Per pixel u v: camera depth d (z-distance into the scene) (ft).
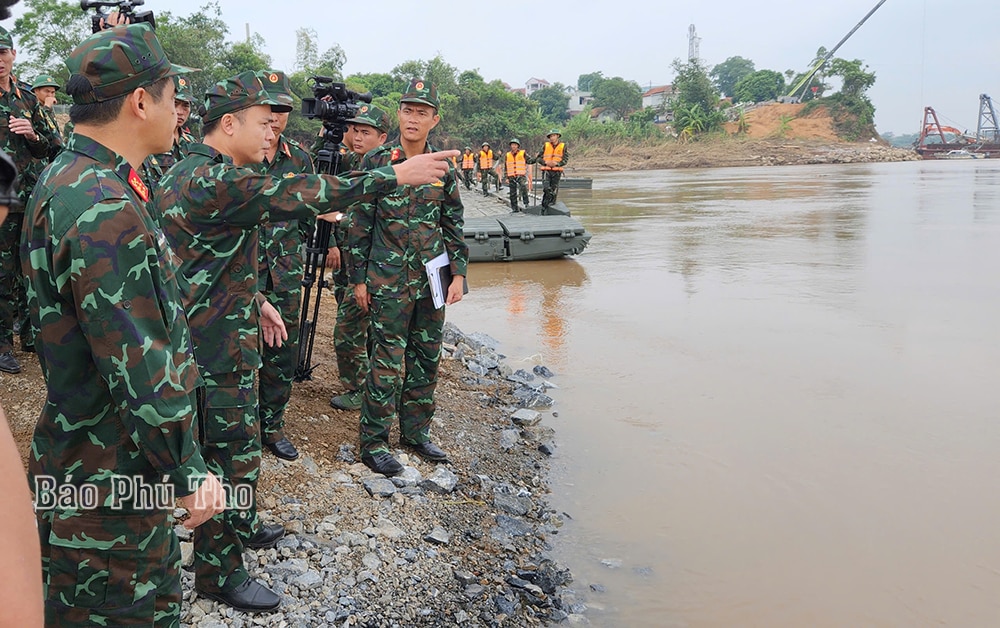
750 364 24.48
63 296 6.70
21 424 14.25
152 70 7.13
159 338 6.91
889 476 16.53
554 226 45.50
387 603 11.07
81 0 12.85
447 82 231.50
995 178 131.23
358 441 16.22
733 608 12.01
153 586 7.43
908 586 12.59
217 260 10.15
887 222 63.87
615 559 13.41
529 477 16.60
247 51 152.56
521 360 25.22
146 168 15.62
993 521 14.65
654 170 228.02
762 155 262.26
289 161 15.60
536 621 11.48
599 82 354.74
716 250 49.11
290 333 14.26
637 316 31.24
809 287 36.27
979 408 20.34
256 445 10.64
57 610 7.23
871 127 301.22
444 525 13.71
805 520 14.75
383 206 14.44
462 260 15.57
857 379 22.84
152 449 6.92
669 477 16.62
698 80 288.71
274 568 11.16
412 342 15.57
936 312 30.91
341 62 194.08
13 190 3.58
